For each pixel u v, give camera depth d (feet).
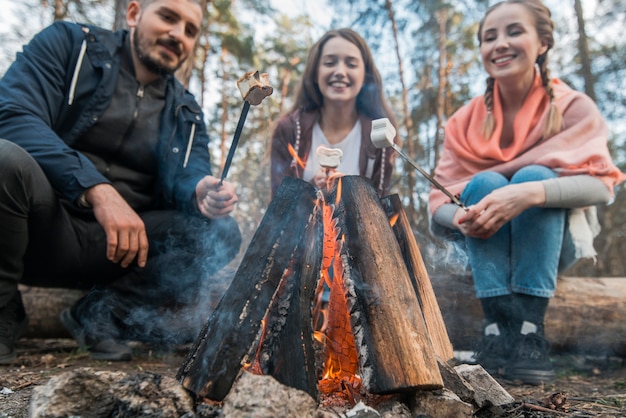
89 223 8.27
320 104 9.93
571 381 8.19
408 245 5.03
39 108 7.81
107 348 8.61
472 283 9.45
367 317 4.14
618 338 9.43
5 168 6.89
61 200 8.05
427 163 39.75
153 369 8.11
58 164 7.11
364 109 9.90
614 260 41.63
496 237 7.97
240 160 41.83
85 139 8.41
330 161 5.15
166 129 8.96
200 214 8.59
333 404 4.30
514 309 7.78
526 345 7.54
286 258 4.32
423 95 37.96
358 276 4.32
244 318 4.02
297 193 4.64
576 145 8.54
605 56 30.66
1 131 7.47
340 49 9.41
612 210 36.96
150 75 8.89
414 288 4.82
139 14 8.70
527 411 5.38
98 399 3.84
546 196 7.55
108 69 8.45
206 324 4.36
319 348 4.87
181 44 8.71
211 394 3.75
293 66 39.93
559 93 9.21
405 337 4.08
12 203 7.03
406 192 36.17
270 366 3.97
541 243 7.69
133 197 8.88
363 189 4.83
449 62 40.11
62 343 10.64
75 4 25.20
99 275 8.62
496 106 9.32
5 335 7.70
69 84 8.30
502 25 8.84
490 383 4.99
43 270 8.34
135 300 8.77
